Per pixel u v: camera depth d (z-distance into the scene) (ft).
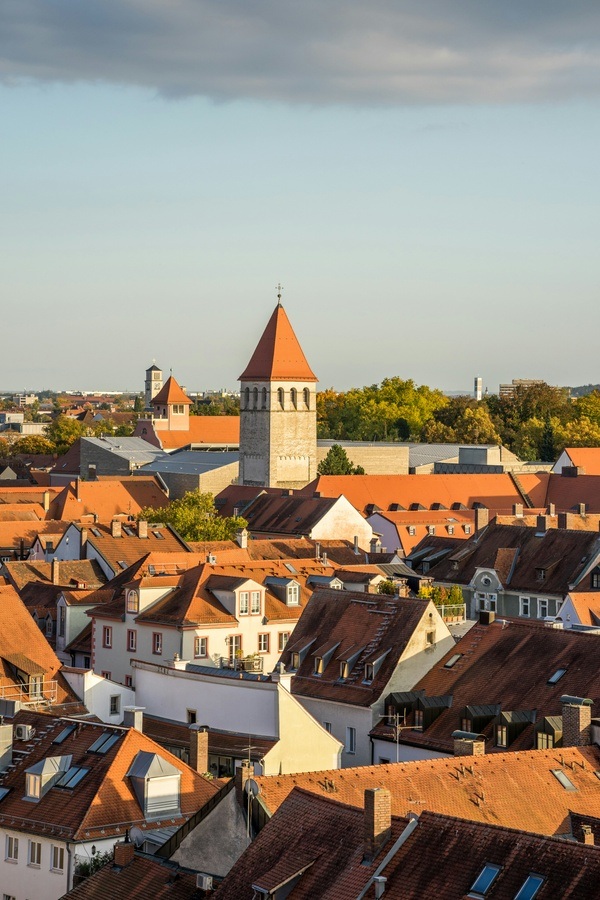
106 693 378.94
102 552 578.66
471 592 562.25
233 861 241.35
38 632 392.88
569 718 280.72
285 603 473.67
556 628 339.77
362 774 244.42
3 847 286.25
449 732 332.19
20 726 308.60
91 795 279.90
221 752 332.19
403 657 365.40
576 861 185.47
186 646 443.32
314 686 378.94
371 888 198.29
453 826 199.72
